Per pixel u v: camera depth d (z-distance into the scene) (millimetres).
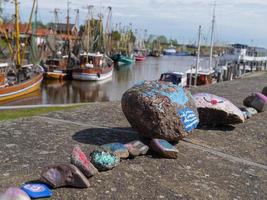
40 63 44844
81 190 5020
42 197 4738
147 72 68312
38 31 55469
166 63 94688
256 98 11023
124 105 6902
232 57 51594
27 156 6242
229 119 8797
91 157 5656
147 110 6637
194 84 36125
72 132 7848
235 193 5562
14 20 35938
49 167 5121
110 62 59062
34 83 36094
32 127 8125
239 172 6398
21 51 37531
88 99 38156
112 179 5430
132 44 106625
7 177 5348
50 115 9547
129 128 8453
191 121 6918
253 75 31891
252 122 9867
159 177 5723
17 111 12172
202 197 5289
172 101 6727
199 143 7703
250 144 8102
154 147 6488
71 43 58875
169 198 5137
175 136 6746
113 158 5723
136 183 5426
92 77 48250
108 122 9008
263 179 6215
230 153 7359
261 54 54312
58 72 46844
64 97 38219
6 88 30922
